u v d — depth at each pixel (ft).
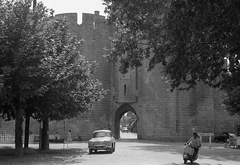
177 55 32.19
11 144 111.86
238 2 24.79
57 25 73.61
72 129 142.92
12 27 55.16
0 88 49.24
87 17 151.12
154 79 140.77
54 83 61.26
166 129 136.05
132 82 149.38
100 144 70.33
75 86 70.90
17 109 63.87
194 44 32.14
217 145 111.14
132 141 130.62
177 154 68.64
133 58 38.99
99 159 57.72
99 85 89.71
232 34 27.63
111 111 151.64
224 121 147.13
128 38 38.65
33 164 50.67
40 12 59.41
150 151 77.20
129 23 34.86
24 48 53.67
